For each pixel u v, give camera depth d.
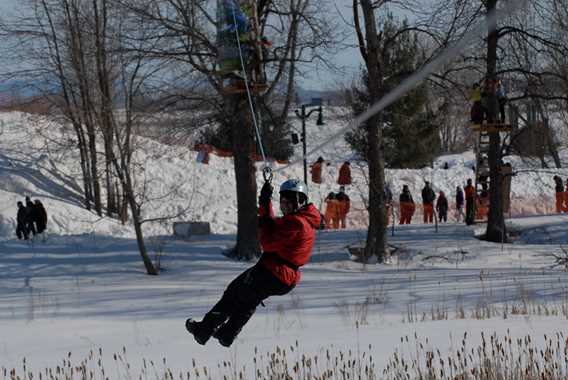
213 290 26.53
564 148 68.50
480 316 17.33
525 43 34.66
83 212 48.69
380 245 34.06
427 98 60.75
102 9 38.72
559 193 53.38
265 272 10.39
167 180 54.53
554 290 22.08
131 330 19.31
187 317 20.98
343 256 34.72
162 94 33.84
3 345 17.75
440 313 18.77
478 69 35.62
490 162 39.28
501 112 36.66
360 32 33.78
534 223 43.38
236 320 10.63
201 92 34.09
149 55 31.98
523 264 33.03
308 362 10.65
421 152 64.81
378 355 12.91
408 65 43.03
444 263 33.91
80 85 42.34
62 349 16.56
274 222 10.41
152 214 51.03
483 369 10.70
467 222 43.66
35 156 53.72
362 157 60.09
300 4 33.69
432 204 51.22
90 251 35.12
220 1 24.77
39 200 45.97
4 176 50.94
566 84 34.69
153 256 33.69
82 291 26.91
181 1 32.12
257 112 33.75
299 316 19.23
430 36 33.19
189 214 51.97
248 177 33.84
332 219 48.34
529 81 35.75
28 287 28.33
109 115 32.28
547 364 11.04
